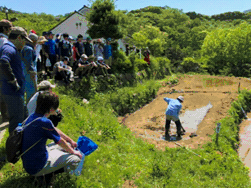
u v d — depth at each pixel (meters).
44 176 3.15
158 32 57.50
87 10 18.80
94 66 10.45
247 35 39.66
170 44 75.75
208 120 10.05
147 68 17.42
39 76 8.31
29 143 2.79
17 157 2.79
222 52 41.38
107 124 7.41
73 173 3.52
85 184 3.83
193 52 59.16
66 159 3.14
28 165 2.87
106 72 11.52
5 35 3.94
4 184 3.23
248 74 34.31
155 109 11.57
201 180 5.64
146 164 5.52
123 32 13.66
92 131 6.31
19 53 3.87
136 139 7.32
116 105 10.54
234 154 7.41
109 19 13.13
